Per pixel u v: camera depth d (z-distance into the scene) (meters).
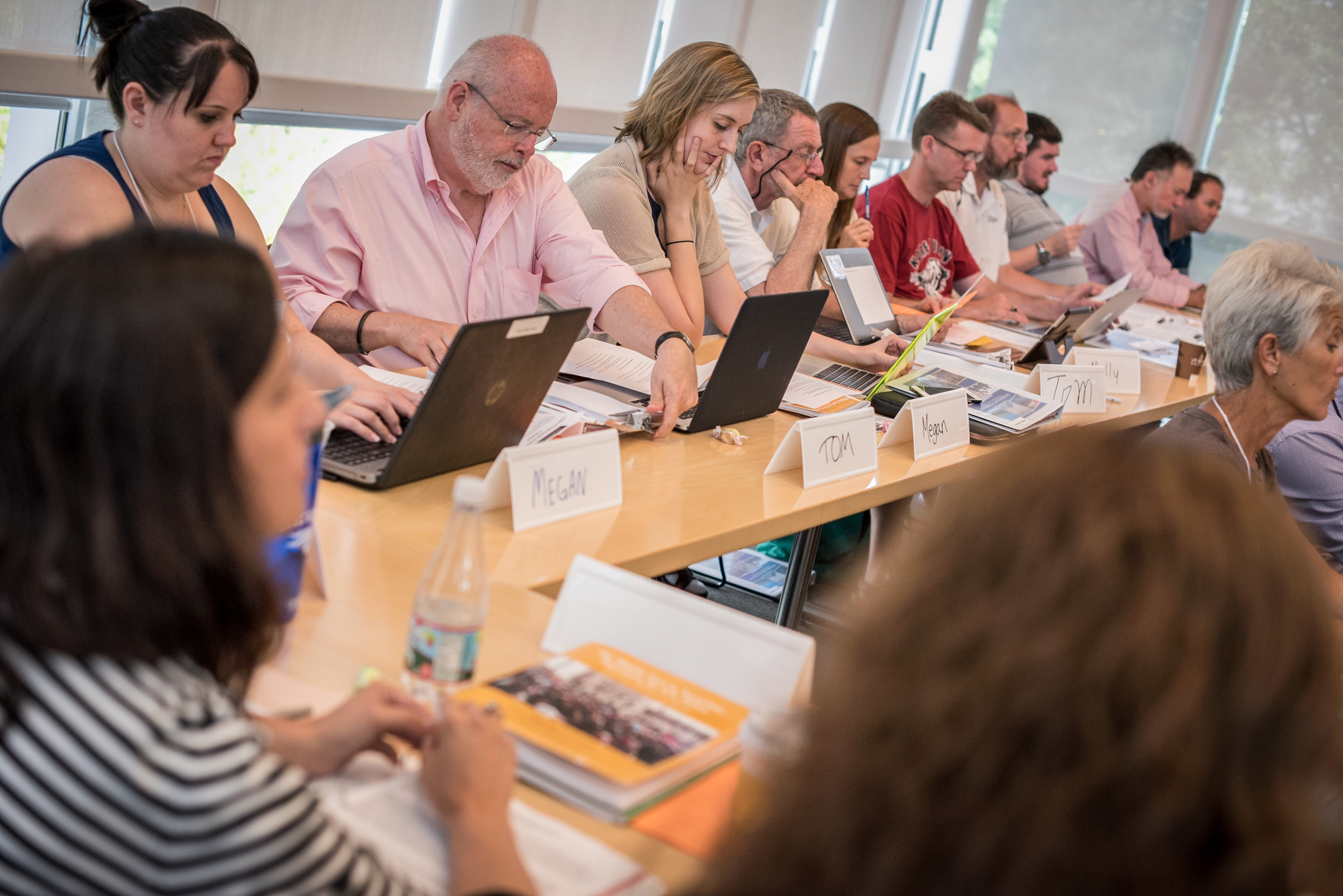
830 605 3.12
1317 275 2.16
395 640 1.22
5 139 2.96
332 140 3.76
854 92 6.06
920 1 6.13
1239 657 0.52
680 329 2.89
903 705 0.55
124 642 0.69
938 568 0.58
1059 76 6.85
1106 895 0.50
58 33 2.95
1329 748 0.54
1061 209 7.11
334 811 0.87
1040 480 0.58
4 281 0.71
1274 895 0.52
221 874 0.67
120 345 0.68
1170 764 0.50
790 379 2.37
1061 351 3.48
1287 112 6.63
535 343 1.72
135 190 1.98
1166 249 6.07
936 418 2.32
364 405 1.79
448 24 4.05
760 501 1.87
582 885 0.86
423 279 2.50
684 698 1.10
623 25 4.61
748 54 5.29
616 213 2.86
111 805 0.67
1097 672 0.52
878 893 0.53
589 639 1.22
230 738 0.71
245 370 0.73
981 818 0.52
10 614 0.68
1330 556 2.60
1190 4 6.67
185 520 0.70
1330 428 2.54
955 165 4.16
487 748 0.91
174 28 1.87
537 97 2.35
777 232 3.69
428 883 0.82
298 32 3.48
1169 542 0.54
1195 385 3.58
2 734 0.67
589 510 1.68
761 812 0.59
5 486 0.69
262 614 0.77
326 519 1.51
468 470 1.79
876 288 3.29
